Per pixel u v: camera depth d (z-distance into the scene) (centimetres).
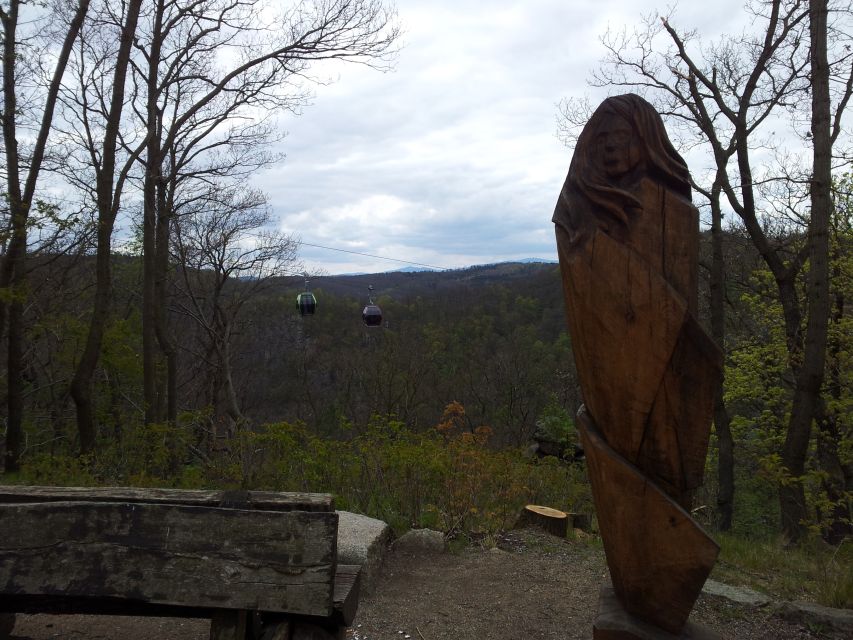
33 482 711
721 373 242
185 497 263
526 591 435
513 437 2430
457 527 571
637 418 247
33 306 1614
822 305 867
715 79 1151
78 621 355
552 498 757
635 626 253
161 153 1397
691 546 243
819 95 859
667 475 249
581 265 249
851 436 1136
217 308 2277
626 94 255
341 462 641
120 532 246
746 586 461
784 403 1316
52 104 1223
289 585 240
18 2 1204
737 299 1473
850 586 432
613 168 251
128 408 1914
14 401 1278
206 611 259
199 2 1352
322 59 1406
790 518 888
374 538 459
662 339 241
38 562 245
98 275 1216
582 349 255
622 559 254
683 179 248
